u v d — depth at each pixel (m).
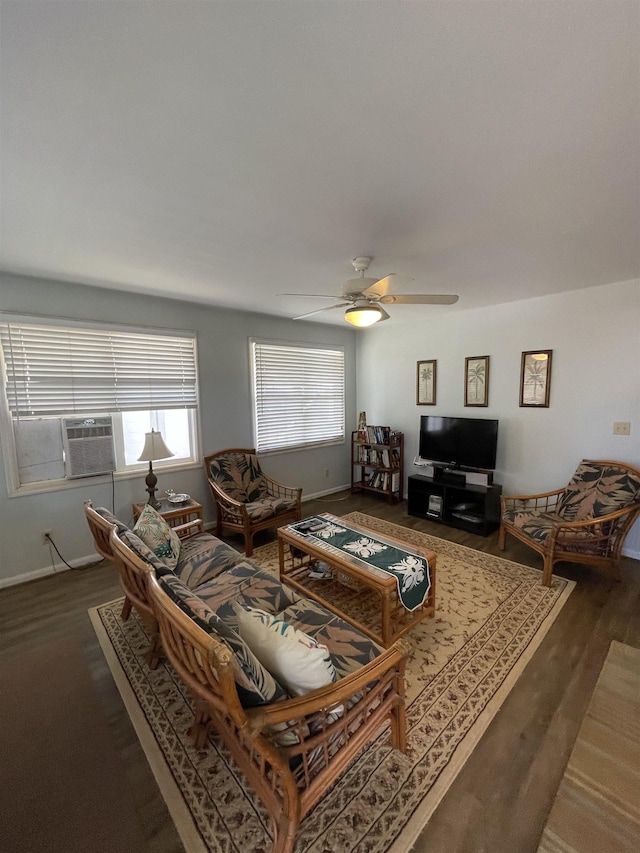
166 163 1.43
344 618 2.28
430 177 1.55
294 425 4.80
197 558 2.40
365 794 1.35
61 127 1.22
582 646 2.11
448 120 1.22
